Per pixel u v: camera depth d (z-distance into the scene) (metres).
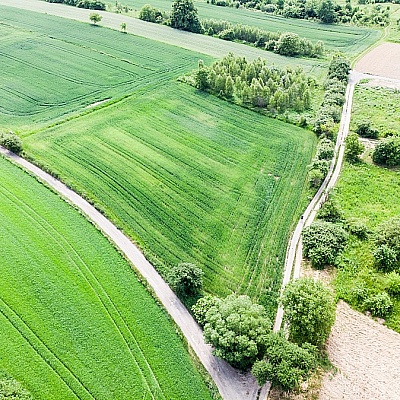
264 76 103.56
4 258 60.03
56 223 66.12
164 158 81.50
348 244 65.38
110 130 88.50
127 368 49.50
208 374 49.38
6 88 103.12
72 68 114.31
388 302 56.31
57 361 49.44
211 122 93.75
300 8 161.00
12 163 77.12
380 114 98.44
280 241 66.50
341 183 77.88
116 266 60.72
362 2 175.62
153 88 105.88
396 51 134.25
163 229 67.06
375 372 50.28
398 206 72.81
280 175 79.44
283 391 47.88
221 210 71.12
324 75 117.00
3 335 51.28
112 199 71.69
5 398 43.69
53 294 56.25
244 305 51.03
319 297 50.72
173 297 57.38
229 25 142.38
